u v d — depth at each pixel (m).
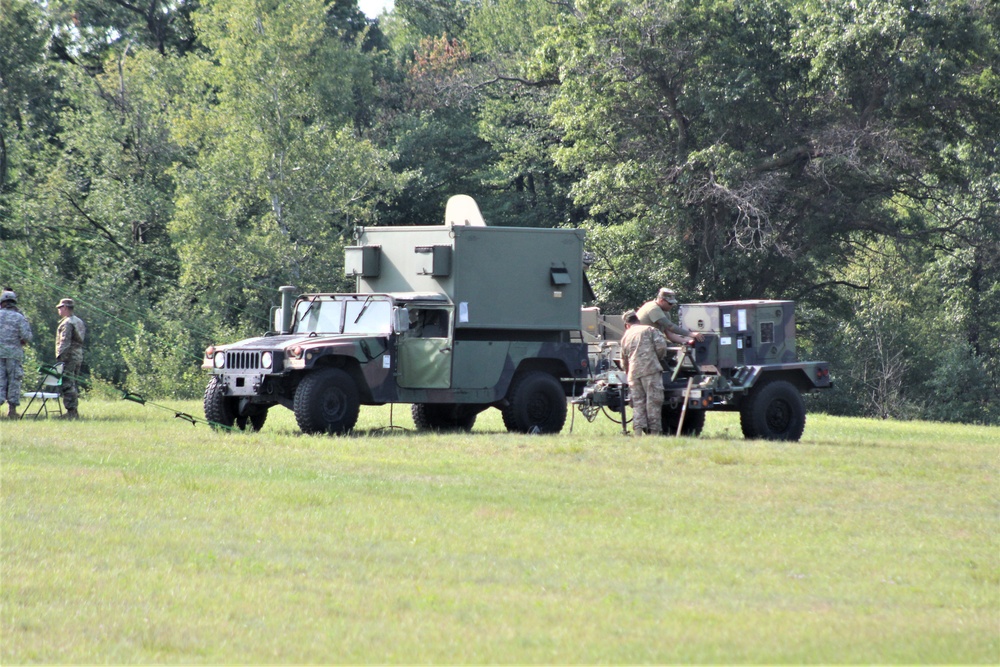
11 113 193.38
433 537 35.16
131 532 34.62
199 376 142.88
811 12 149.88
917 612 28.09
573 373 71.50
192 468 47.72
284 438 59.56
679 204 157.25
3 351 70.38
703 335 66.25
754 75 146.38
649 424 64.44
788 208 154.75
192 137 185.50
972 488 47.81
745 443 60.84
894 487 47.59
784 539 36.34
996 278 174.00
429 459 52.84
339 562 31.67
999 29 146.12
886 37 140.25
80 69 194.00
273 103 179.25
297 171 177.50
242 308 179.38
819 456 56.34
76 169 193.62
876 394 181.75
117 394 129.75
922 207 167.75
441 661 23.33
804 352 182.12
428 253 67.50
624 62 151.62
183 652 23.66
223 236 172.38
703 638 25.09
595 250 165.25
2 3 188.00
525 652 23.95
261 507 39.25
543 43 165.75
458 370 67.69
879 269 191.00
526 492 43.81
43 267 176.50
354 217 184.12
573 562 32.38
